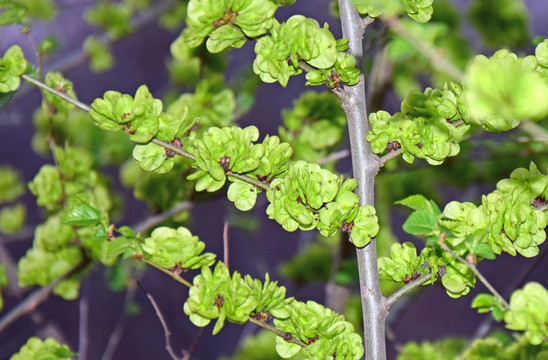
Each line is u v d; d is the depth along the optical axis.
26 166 4.71
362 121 1.31
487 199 1.29
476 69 1.15
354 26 1.32
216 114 1.58
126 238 1.30
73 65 2.33
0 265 1.66
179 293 4.48
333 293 1.90
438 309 4.50
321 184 1.28
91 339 4.32
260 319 1.31
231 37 1.30
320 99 1.59
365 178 1.31
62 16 3.00
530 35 1.91
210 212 4.39
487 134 1.58
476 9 1.89
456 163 1.75
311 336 1.30
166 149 1.30
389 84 1.86
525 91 1.15
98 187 1.66
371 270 1.31
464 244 1.26
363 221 1.30
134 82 4.91
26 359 1.41
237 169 1.29
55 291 1.61
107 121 1.29
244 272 4.34
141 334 4.39
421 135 1.30
